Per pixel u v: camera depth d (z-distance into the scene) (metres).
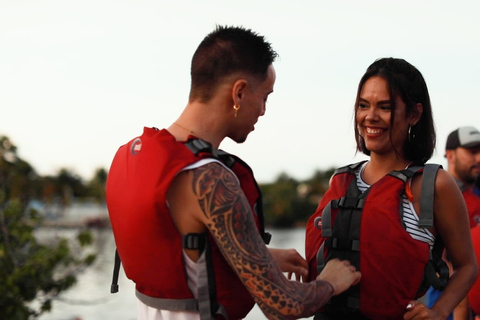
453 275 2.39
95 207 75.81
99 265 30.69
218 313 2.00
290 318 1.96
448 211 2.31
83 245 8.55
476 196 4.03
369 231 2.29
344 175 2.55
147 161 2.03
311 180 109.81
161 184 1.96
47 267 7.57
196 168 1.97
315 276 2.45
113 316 17.38
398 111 2.40
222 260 2.04
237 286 2.06
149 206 1.97
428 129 2.46
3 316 7.35
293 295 1.96
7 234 7.90
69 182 86.38
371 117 2.41
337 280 2.13
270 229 95.06
